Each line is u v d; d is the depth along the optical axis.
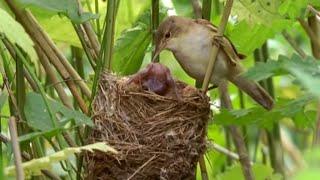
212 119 3.78
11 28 2.70
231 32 4.17
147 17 4.10
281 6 3.76
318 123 2.66
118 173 3.38
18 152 2.48
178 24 4.23
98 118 3.42
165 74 3.58
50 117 3.02
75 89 3.49
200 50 4.15
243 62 5.35
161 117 3.42
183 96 3.50
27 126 3.36
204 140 3.53
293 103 3.58
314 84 1.97
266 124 3.99
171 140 3.40
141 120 3.40
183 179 3.45
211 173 4.82
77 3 3.27
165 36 4.24
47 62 3.56
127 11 4.49
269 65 2.58
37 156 3.46
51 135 2.92
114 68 4.07
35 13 3.78
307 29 4.23
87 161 3.44
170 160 3.39
